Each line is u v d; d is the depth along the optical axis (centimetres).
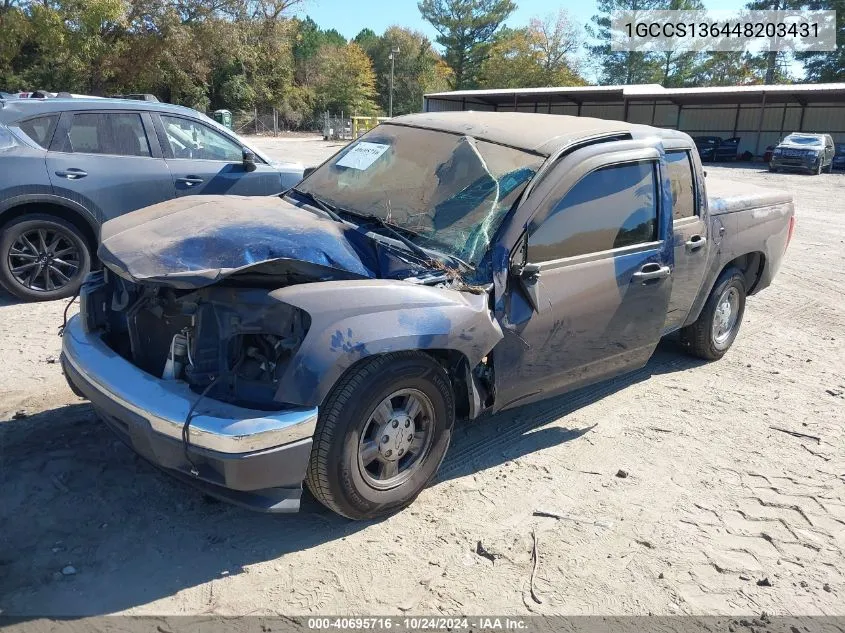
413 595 298
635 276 423
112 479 359
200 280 294
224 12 4050
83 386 325
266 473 288
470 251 359
